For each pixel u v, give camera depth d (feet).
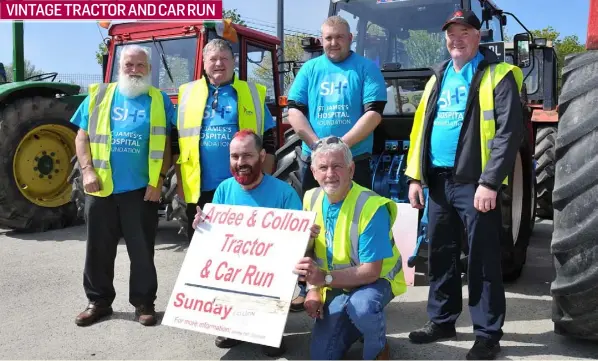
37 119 21.89
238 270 10.20
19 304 13.34
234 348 10.80
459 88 10.46
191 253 10.73
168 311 10.43
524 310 12.70
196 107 12.09
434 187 10.98
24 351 10.66
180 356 10.44
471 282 10.33
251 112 12.15
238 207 10.70
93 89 12.16
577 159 8.97
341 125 12.33
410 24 16.56
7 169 21.18
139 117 11.92
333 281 9.64
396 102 16.49
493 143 9.92
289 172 14.64
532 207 16.51
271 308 9.70
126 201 11.91
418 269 15.99
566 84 9.70
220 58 11.85
